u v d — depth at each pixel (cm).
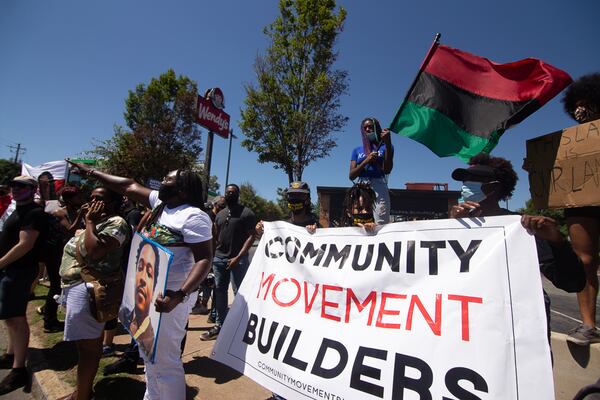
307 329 212
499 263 162
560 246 153
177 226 210
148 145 1680
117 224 246
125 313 229
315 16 1141
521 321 147
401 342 174
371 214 268
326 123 1169
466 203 195
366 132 314
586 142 179
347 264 217
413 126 268
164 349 201
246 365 224
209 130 670
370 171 314
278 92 1178
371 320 191
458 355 156
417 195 2361
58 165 852
